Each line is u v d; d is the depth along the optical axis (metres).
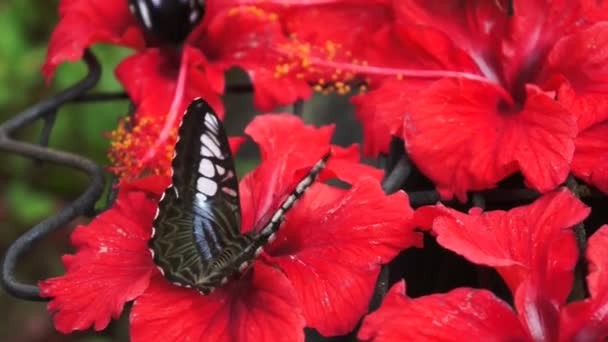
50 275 0.97
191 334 0.39
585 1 0.45
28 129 0.93
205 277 0.38
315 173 0.40
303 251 0.41
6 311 0.96
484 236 0.39
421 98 0.44
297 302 0.39
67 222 0.44
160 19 0.47
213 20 0.48
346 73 0.47
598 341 0.38
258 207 0.43
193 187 0.39
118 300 0.39
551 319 0.39
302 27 0.49
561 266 0.39
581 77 0.44
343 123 0.69
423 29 0.46
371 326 0.37
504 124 0.43
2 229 0.99
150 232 0.41
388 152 0.45
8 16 0.97
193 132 0.39
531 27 0.45
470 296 0.38
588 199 0.46
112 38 0.48
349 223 0.41
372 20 0.49
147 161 0.45
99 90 0.88
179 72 0.47
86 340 0.91
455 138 0.43
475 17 0.46
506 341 0.38
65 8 0.49
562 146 0.41
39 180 0.99
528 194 0.44
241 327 0.39
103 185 0.45
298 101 0.49
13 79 0.96
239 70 0.72
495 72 0.46
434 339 0.37
